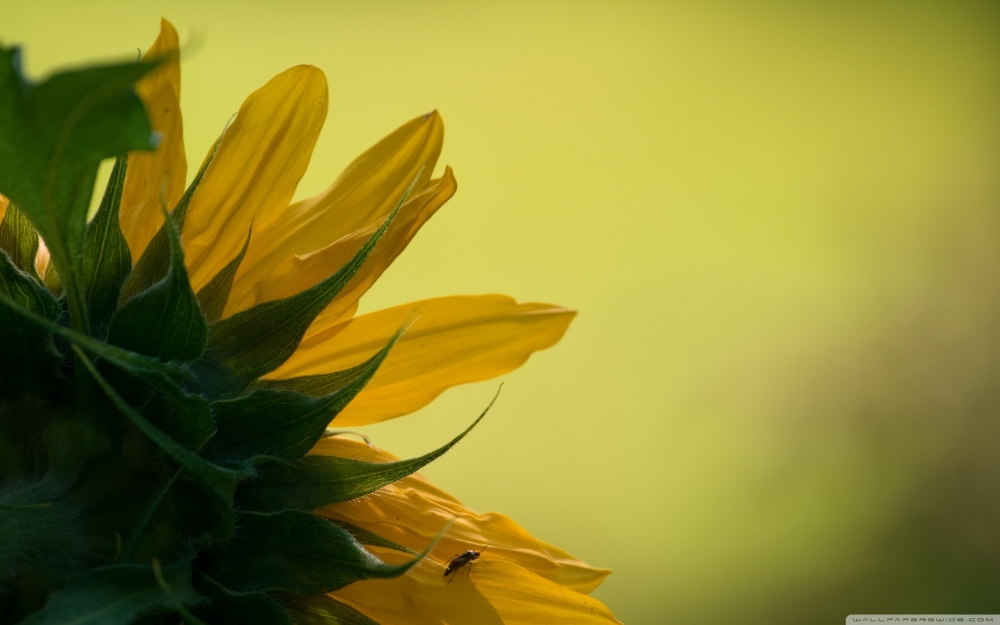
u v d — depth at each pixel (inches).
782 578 45.6
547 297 59.3
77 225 16.6
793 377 51.2
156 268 17.6
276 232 18.9
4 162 16.0
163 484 17.4
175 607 16.9
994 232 55.2
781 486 48.0
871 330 51.2
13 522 17.1
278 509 17.6
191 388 17.5
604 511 48.2
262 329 17.8
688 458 49.8
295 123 19.0
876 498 47.8
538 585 18.9
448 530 19.0
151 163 18.5
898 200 59.6
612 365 53.9
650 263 59.8
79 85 15.7
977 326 51.5
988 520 46.3
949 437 48.3
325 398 17.6
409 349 19.3
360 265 17.9
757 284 56.2
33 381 17.4
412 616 18.5
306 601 17.6
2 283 17.2
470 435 51.5
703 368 51.8
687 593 45.3
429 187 19.3
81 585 16.8
